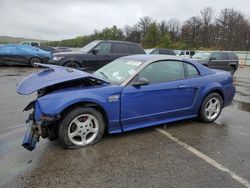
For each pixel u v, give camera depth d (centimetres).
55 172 345
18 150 405
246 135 496
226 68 1766
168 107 496
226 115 636
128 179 334
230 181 334
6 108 645
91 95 412
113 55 1164
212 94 555
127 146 429
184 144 444
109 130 444
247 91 1077
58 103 388
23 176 333
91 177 336
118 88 438
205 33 7519
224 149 429
